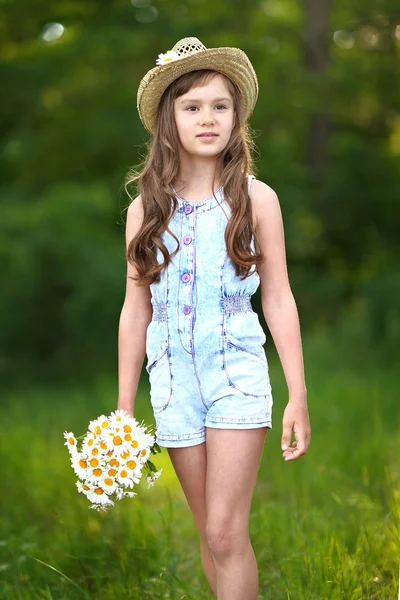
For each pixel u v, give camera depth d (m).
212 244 3.60
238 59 3.70
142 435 3.50
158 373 3.67
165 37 15.16
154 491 6.71
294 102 15.54
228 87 3.70
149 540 4.84
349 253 16.80
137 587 4.39
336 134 17.39
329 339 14.13
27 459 7.10
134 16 15.52
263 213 3.67
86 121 15.12
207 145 3.62
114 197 14.94
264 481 6.46
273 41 16.73
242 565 3.53
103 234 14.49
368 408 8.34
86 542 4.95
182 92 3.67
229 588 3.53
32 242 13.84
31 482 6.40
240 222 3.57
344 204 16.28
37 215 14.24
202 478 3.69
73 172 15.60
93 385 13.85
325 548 4.39
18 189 15.69
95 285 13.88
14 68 15.27
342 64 16.05
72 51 15.16
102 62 15.23
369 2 15.06
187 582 4.63
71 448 3.53
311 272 16.61
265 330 15.63
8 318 14.25
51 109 15.47
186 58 3.63
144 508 5.54
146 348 3.78
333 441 7.02
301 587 4.15
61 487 6.09
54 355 14.83
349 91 15.77
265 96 15.44
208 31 15.59
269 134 16.08
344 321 14.76
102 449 3.47
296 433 3.57
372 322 14.14
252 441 3.55
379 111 17.06
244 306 3.62
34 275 13.92
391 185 16.31
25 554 4.98
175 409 3.63
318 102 15.57
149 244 3.68
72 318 14.02
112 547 4.80
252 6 16.25
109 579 4.59
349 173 16.28
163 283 3.65
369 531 4.80
